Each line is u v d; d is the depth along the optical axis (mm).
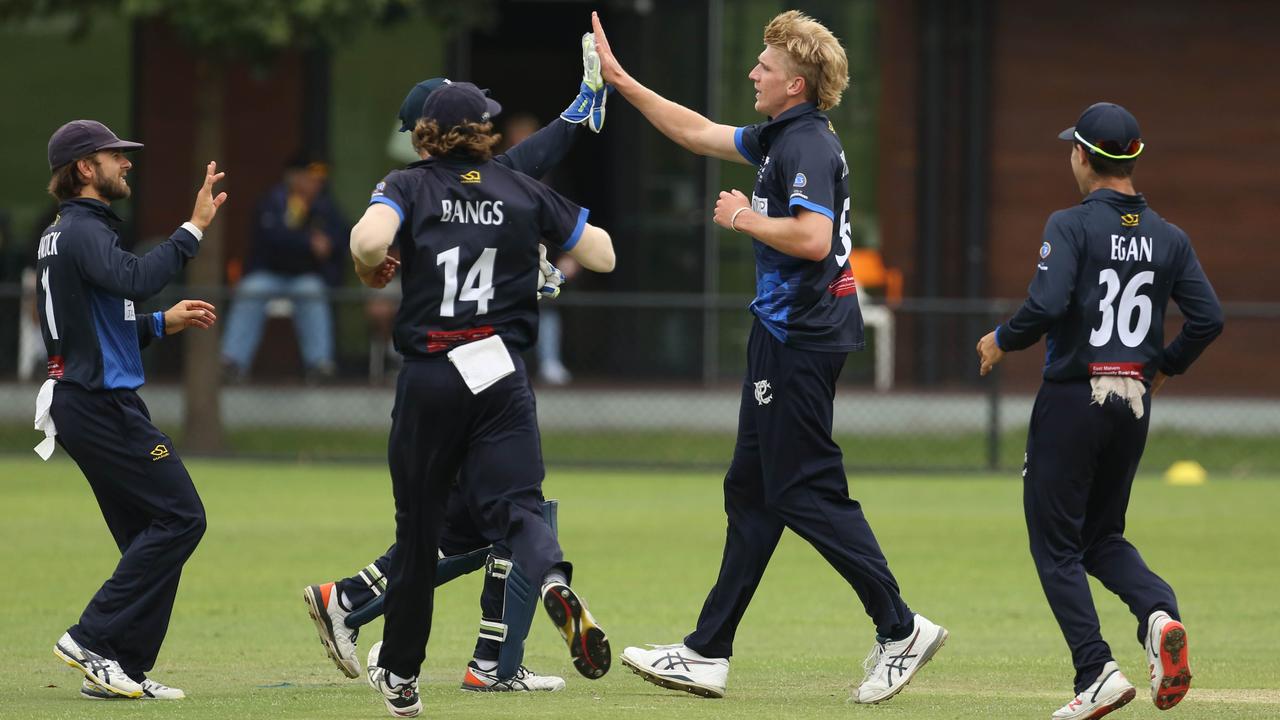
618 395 57375
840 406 56906
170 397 56625
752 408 22359
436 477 19703
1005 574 35938
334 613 22969
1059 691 23500
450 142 19609
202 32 49844
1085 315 20625
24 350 55969
